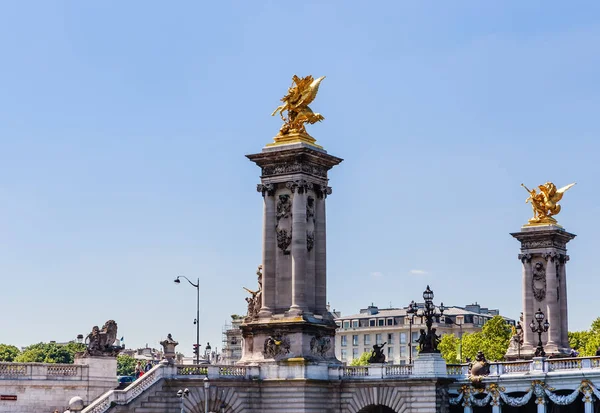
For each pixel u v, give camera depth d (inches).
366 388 4886.8
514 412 5108.3
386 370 4872.0
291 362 4840.1
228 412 4783.5
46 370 4515.3
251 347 5032.0
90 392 4618.6
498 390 4798.2
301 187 5044.3
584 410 4891.7
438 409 4763.8
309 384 4825.3
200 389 4665.4
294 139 5083.7
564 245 7431.1
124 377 5324.8
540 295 7268.7
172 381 4589.1
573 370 4672.7
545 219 7322.8
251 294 5147.6
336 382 4928.6
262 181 5137.8
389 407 4864.7
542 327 5408.5
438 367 4790.8
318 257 5137.8
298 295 4968.0
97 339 4690.0
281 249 5059.1
